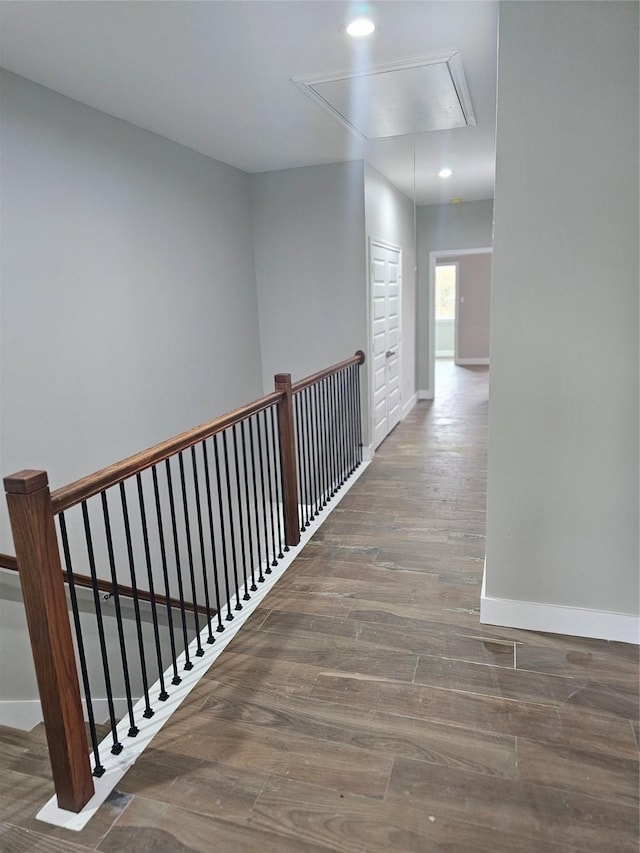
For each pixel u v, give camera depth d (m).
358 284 4.71
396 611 2.55
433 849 1.47
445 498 3.91
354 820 1.55
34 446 2.76
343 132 3.69
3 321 2.57
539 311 2.13
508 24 1.95
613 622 2.27
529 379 2.19
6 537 2.62
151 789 1.67
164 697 2.04
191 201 3.99
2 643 2.64
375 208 4.91
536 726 1.86
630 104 1.91
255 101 3.06
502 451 2.28
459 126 3.58
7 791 1.81
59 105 2.84
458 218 6.85
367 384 4.84
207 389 4.27
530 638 2.32
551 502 2.26
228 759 1.77
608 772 1.67
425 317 7.31
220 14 2.15
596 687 2.03
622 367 2.09
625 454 2.14
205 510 4.36
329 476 4.17
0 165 2.54
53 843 1.53
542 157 2.01
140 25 2.21
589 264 2.05
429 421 6.27
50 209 2.81
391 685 2.08
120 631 1.83
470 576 2.83
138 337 3.48
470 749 1.77
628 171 1.95
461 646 2.29
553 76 1.95
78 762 1.60
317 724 1.90
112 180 3.22
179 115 3.24
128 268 3.37
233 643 2.36
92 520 3.20
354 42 2.42
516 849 1.46
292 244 4.83
